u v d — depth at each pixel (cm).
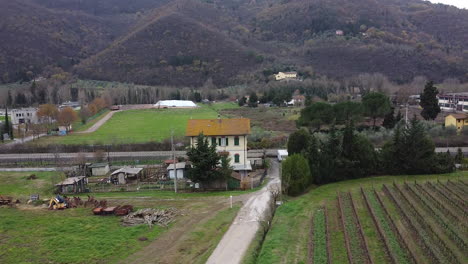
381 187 4494
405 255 2603
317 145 4962
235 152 5375
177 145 7125
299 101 14175
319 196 4256
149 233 3097
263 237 3111
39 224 3269
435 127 7675
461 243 2698
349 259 2577
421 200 3731
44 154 6944
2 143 8069
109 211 3556
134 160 6238
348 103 8100
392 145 5225
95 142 7612
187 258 2661
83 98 14338
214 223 3325
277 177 5162
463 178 4797
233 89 19025
